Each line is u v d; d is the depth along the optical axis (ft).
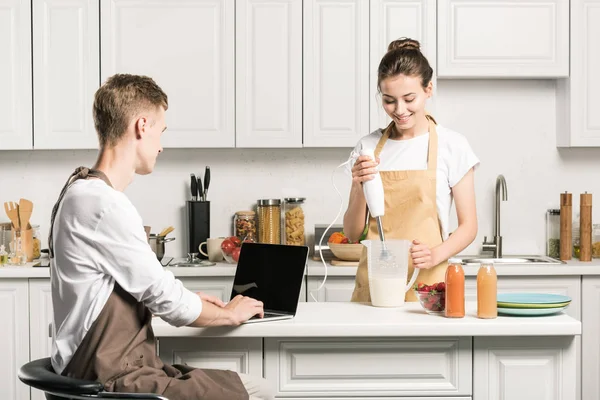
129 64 13.37
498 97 14.55
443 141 9.19
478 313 7.47
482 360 7.38
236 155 14.56
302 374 7.41
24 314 12.72
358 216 9.19
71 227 6.20
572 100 13.57
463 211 9.09
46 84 13.34
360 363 7.40
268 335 7.22
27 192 14.49
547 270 12.76
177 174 14.55
